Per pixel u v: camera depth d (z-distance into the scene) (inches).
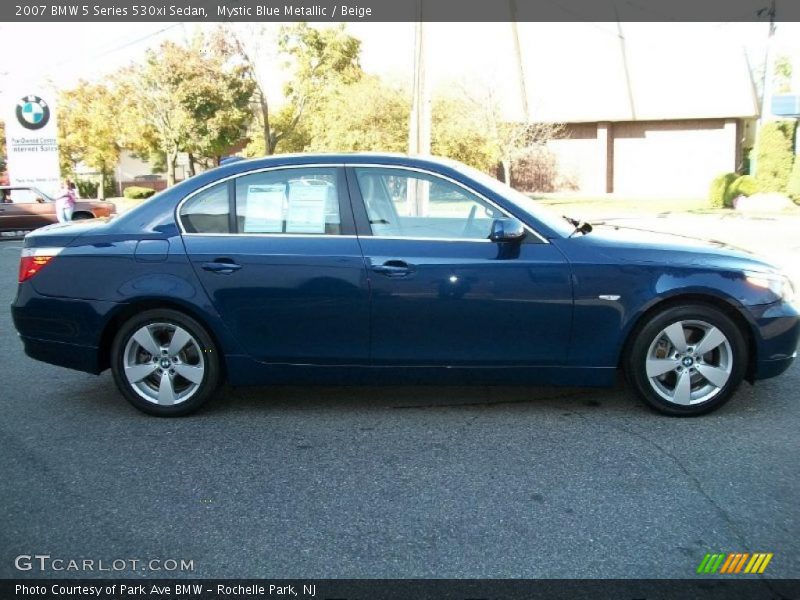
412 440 181.0
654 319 186.5
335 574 124.2
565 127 1358.3
